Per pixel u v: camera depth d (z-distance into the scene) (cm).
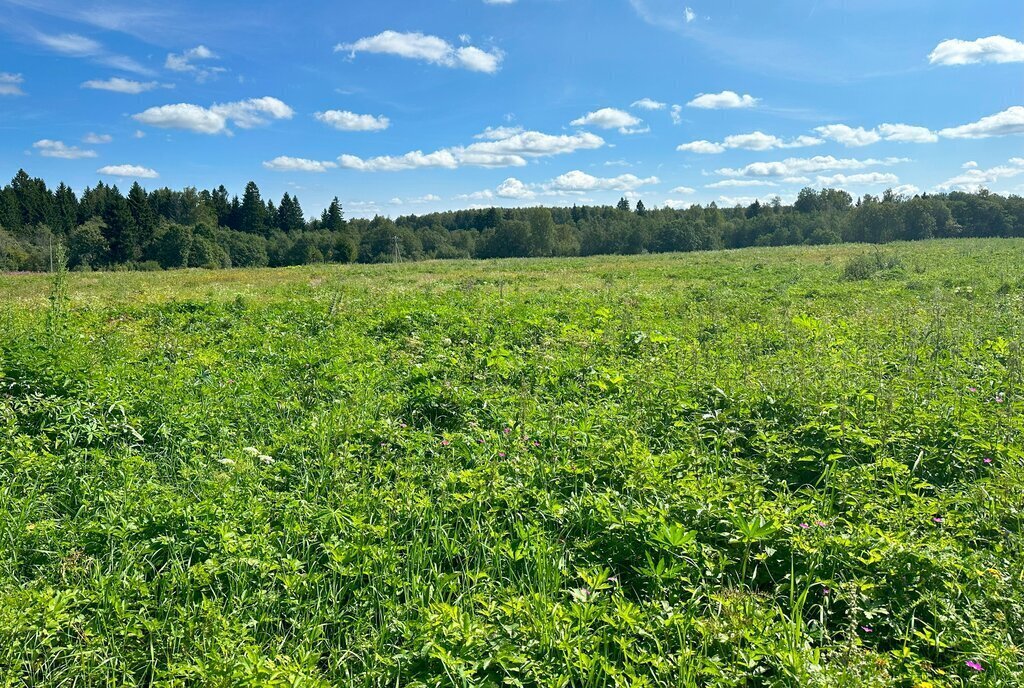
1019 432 559
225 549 387
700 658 309
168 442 578
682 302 1527
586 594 362
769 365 777
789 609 364
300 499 466
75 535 420
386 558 397
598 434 571
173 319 1302
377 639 341
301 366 819
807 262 3353
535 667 308
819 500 464
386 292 1925
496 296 1666
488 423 643
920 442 547
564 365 809
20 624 321
